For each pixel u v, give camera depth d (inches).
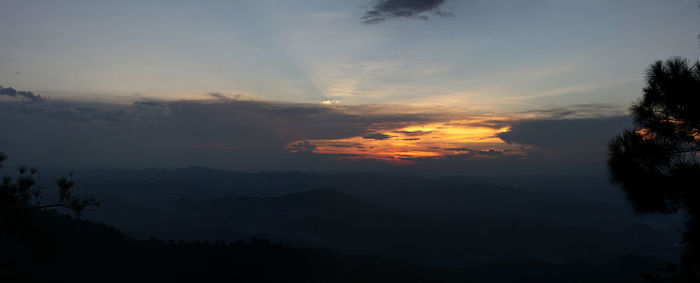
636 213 289.4
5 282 331.6
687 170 248.8
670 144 277.1
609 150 304.7
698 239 220.1
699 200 242.1
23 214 303.0
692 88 261.7
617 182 297.4
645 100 291.4
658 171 275.7
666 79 275.0
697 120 263.6
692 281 201.8
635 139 287.4
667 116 282.5
